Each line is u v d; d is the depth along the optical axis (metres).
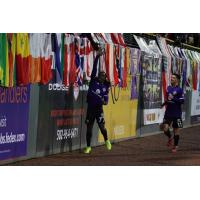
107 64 32.31
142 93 39.31
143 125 39.91
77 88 29.66
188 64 49.50
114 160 26.55
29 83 24.34
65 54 27.47
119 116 35.34
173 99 30.73
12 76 22.80
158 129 43.16
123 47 34.78
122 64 34.75
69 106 28.89
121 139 35.94
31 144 25.55
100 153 29.06
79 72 29.00
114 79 33.41
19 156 24.61
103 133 28.52
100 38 32.19
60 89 27.80
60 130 28.12
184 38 55.12
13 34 22.73
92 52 30.33
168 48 45.75
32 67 24.23
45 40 25.30
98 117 28.30
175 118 31.00
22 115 24.59
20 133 24.53
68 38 27.70
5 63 22.22
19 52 23.16
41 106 26.17
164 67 43.50
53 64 26.62
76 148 30.02
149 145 34.28
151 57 40.44
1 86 22.81
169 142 32.09
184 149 32.78
